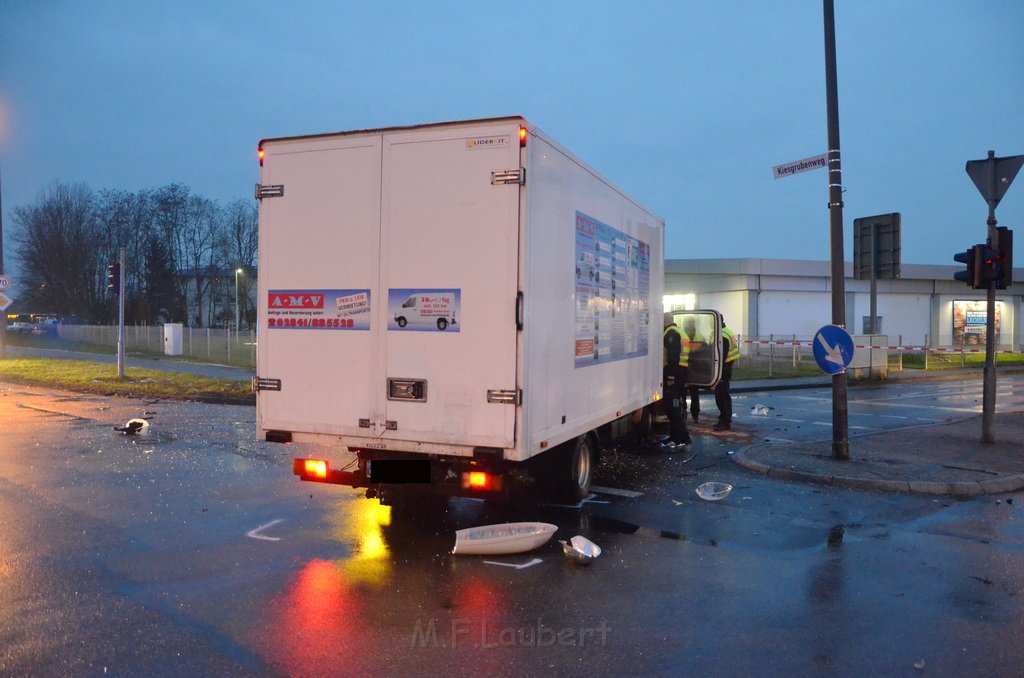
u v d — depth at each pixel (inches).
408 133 247.6
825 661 169.3
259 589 209.9
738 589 215.6
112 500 308.5
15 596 202.1
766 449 425.7
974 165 436.8
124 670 160.6
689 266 1599.4
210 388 730.8
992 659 171.8
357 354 254.8
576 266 283.4
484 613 195.0
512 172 236.7
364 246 253.3
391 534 265.6
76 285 2420.0
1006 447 432.5
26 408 629.3
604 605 201.8
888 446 435.8
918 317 1764.3
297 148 261.1
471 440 242.2
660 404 468.8
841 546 259.4
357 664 164.9
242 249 2613.2
